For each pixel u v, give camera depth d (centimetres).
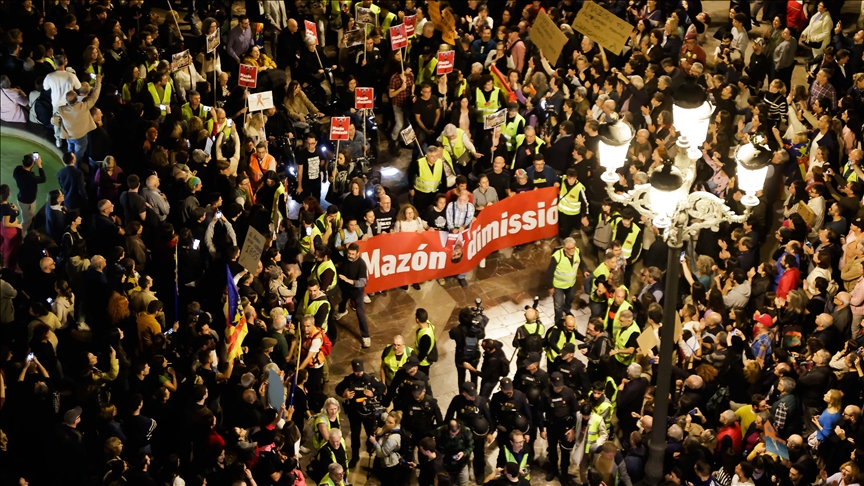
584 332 1659
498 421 1333
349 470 1427
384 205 1680
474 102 1964
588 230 1812
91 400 1319
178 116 1697
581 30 1973
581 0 2211
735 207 1695
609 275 1512
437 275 1755
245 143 1728
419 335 1427
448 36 2044
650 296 1500
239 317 1355
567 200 1795
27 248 1466
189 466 1304
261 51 2083
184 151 1628
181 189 1592
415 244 1709
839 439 1295
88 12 2034
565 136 1816
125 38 1966
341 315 1691
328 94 2156
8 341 1409
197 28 2298
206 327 1367
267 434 1326
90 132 1650
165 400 1315
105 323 1441
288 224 1569
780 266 1543
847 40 2114
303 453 1441
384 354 1410
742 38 2142
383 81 2066
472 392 1316
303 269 1620
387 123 2128
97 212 1588
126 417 1273
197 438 1273
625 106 1917
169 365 1357
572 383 1412
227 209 1614
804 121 1862
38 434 1312
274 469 1252
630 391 1355
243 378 1307
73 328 1448
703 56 2106
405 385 1351
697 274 1554
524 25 2111
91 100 1645
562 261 1599
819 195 1639
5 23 1852
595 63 1981
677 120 1031
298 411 1450
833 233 1555
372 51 2044
